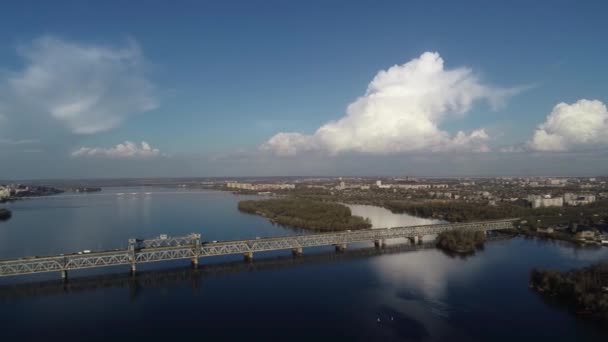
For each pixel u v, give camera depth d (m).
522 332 158.75
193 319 173.75
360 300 193.88
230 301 194.75
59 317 176.12
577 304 183.38
